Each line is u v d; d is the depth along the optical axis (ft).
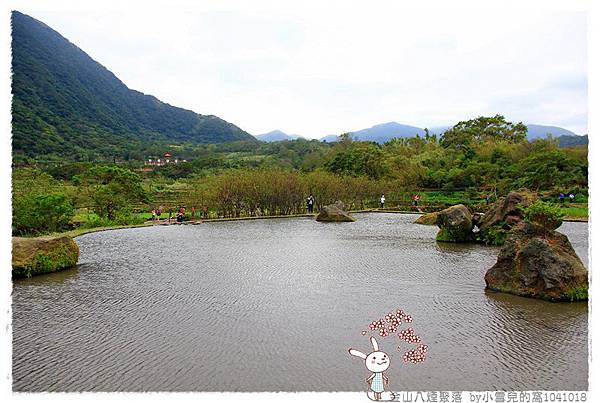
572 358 28.02
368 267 56.24
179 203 153.07
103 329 33.76
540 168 157.79
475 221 80.33
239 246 75.46
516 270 43.39
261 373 26.00
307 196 147.64
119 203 121.60
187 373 26.09
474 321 35.04
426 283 47.60
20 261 52.11
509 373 25.99
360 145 263.70
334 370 26.43
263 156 377.50
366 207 163.32
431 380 25.23
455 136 270.46
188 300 41.50
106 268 57.62
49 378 25.49
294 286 46.50
